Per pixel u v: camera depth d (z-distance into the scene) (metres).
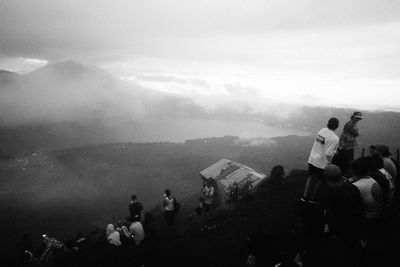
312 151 8.27
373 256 7.02
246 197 16.48
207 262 10.78
